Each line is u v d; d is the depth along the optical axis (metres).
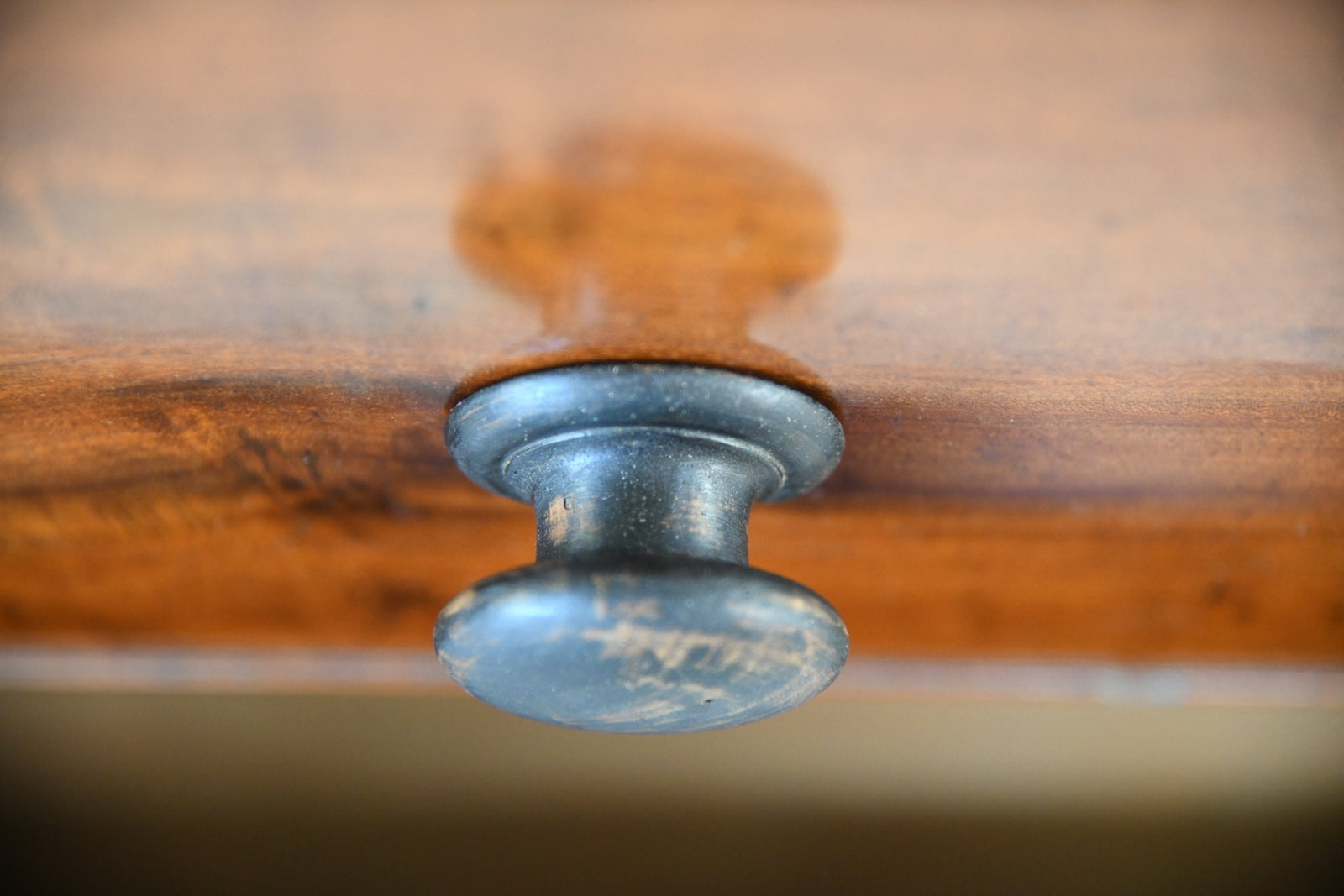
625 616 0.21
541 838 0.33
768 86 0.19
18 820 0.33
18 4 0.18
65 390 0.22
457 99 0.19
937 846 0.34
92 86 0.19
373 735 0.34
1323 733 0.34
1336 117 0.19
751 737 0.34
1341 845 0.34
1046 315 0.21
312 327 0.21
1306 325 0.21
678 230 0.20
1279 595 0.27
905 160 0.19
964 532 0.26
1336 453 0.23
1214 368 0.22
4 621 0.28
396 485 0.24
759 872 0.33
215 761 0.34
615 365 0.22
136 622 0.28
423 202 0.19
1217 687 0.29
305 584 0.27
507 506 0.25
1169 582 0.27
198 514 0.25
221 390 0.22
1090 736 0.34
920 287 0.20
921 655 0.29
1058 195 0.19
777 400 0.22
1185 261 0.20
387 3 0.18
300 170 0.19
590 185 0.19
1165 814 0.34
